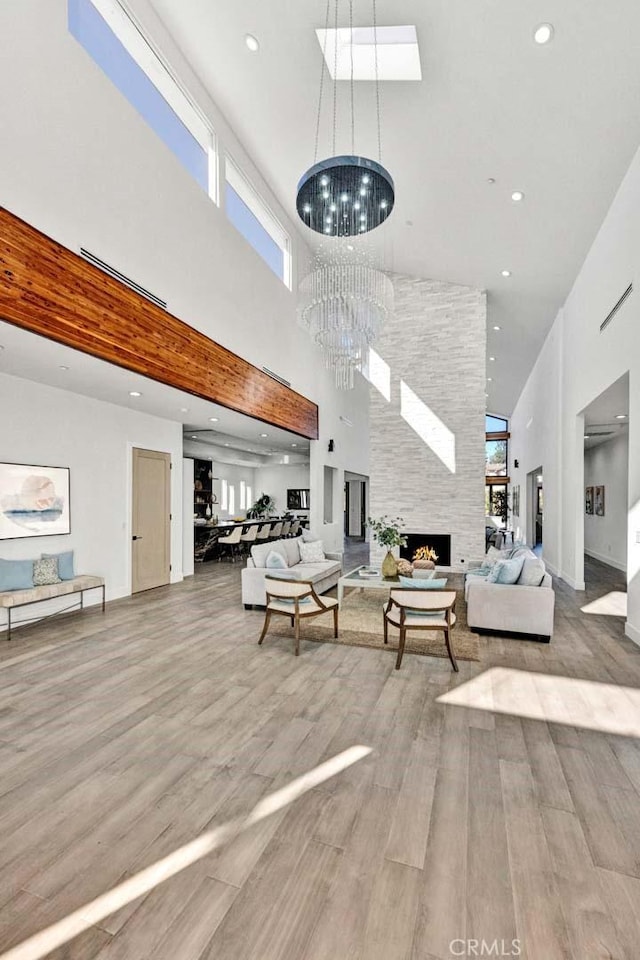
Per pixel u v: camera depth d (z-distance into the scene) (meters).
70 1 3.84
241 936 1.49
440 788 2.26
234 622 5.14
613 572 8.65
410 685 3.48
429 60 3.99
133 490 6.57
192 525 8.34
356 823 2.02
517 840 1.92
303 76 4.56
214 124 5.62
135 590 6.63
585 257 6.56
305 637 4.62
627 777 2.38
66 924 1.53
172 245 4.86
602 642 4.54
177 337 4.95
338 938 1.48
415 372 8.84
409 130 4.84
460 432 8.64
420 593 3.79
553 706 3.16
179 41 4.83
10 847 1.87
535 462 11.15
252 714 3.00
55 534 5.30
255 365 6.76
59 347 3.66
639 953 1.44
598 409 6.80
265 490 15.47
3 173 3.09
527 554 5.36
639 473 4.56
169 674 3.66
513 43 3.63
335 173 3.76
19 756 2.51
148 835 1.94
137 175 4.35
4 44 3.11
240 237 6.29
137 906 1.60
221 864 1.79
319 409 9.54
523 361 11.45
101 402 5.97
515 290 8.25
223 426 7.80
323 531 9.77
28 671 3.71
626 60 3.58
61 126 3.54
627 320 4.91
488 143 4.75
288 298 7.88
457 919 1.55
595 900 1.64
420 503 8.77
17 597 4.53
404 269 8.52
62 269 3.54
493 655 4.14
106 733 2.76
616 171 4.85
